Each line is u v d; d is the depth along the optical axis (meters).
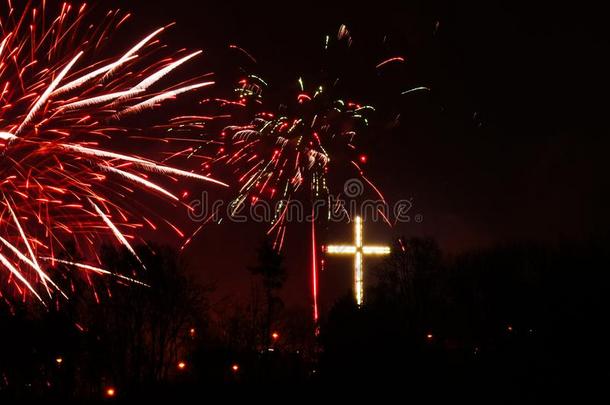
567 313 42.09
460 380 31.52
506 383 30.97
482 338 44.94
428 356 33.06
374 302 37.47
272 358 41.25
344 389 32.09
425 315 45.69
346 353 33.09
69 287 36.34
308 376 36.09
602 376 30.91
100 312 38.91
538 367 32.97
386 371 32.22
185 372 41.69
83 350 37.75
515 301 46.19
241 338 43.94
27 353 35.53
